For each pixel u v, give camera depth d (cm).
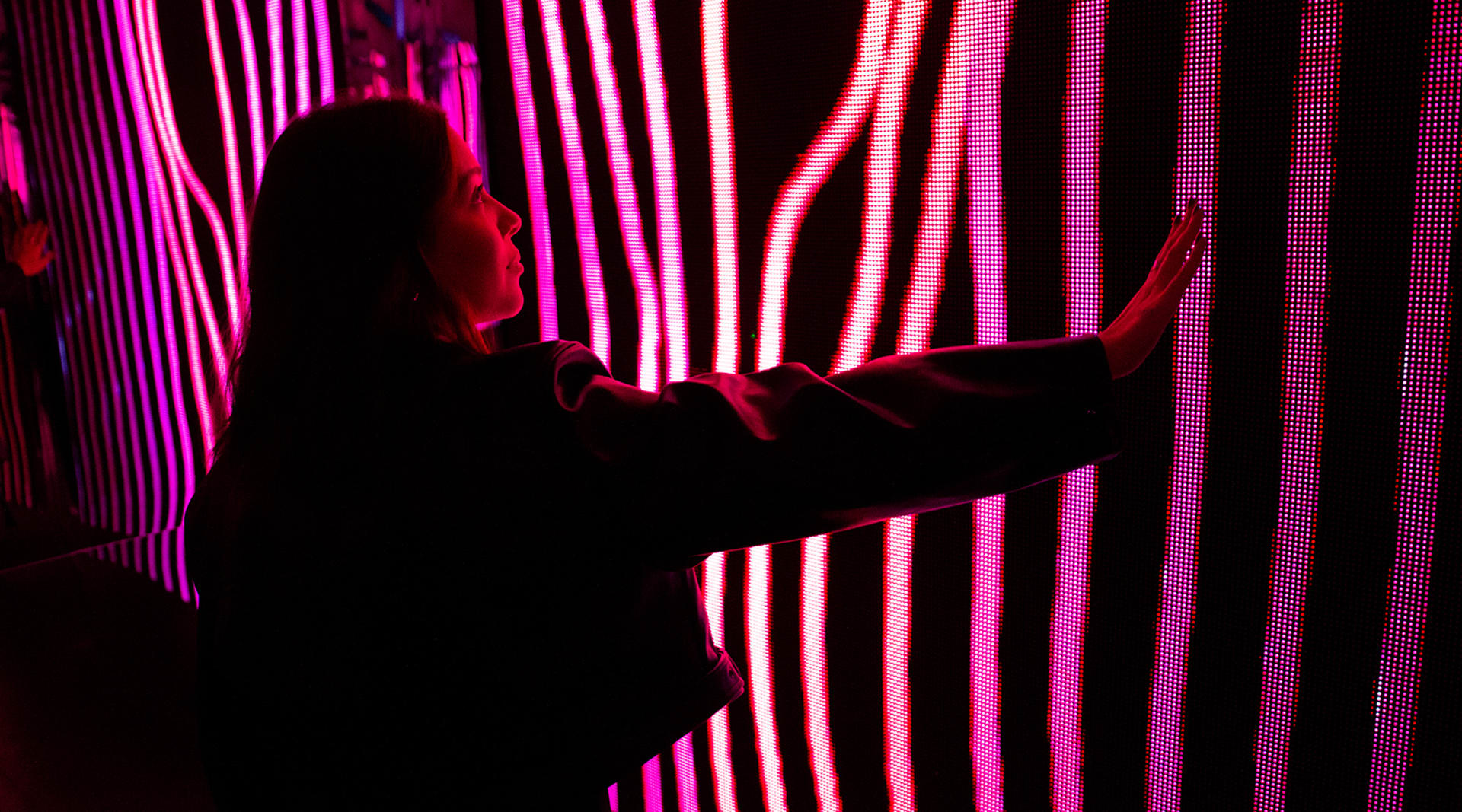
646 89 165
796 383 71
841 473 66
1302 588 119
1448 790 111
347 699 79
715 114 158
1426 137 103
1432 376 106
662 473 67
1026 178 131
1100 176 125
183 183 214
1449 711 110
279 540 78
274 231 82
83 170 220
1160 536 129
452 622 76
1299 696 121
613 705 80
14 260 216
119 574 233
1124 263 125
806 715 169
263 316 82
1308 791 121
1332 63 108
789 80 150
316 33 190
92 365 225
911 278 143
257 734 82
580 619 76
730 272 161
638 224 170
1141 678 133
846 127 145
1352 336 111
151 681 238
